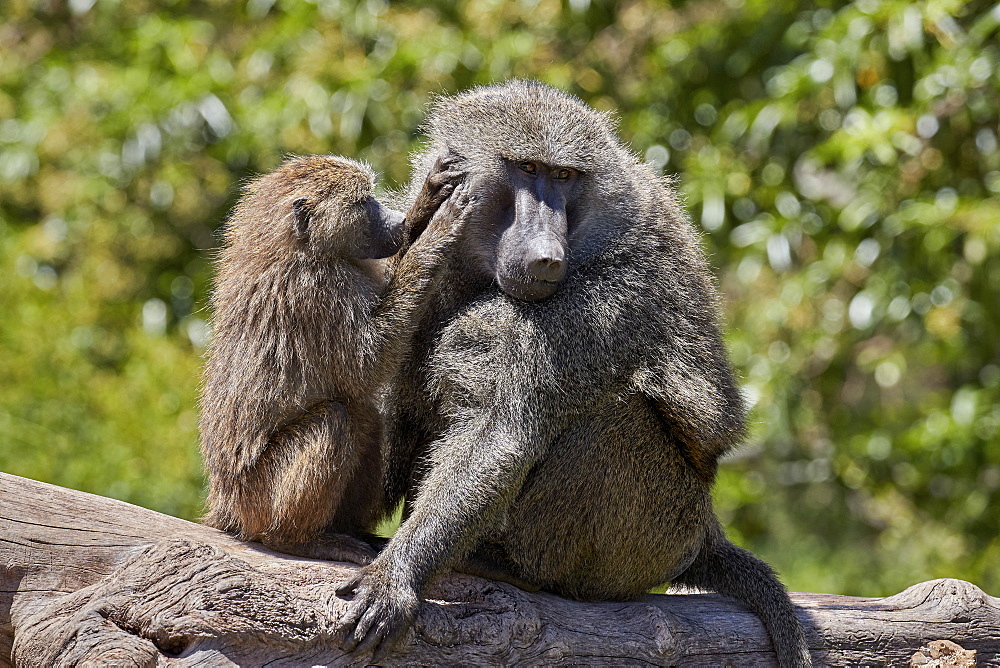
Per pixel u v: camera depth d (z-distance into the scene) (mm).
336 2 13883
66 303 13680
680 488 6746
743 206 13906
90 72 14781
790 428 13570
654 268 6816
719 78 14539
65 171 14648
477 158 6801
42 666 5680
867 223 12656
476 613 6125
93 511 6180
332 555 6312
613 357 6562
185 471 12453
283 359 6262
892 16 11805
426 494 6191
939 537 15109
